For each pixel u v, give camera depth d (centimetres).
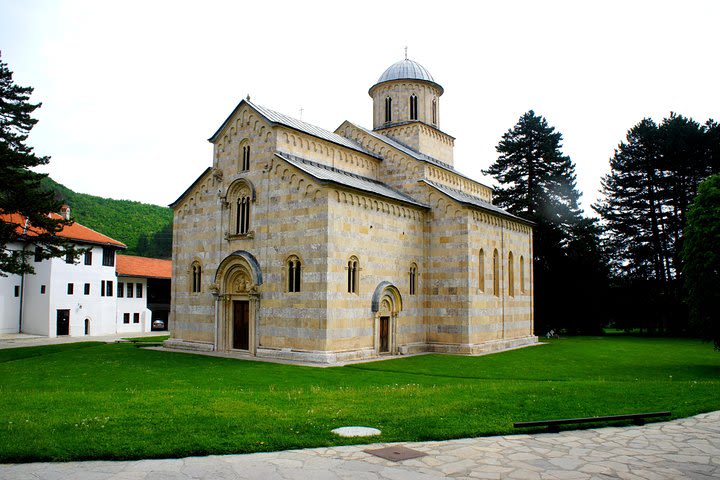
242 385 2516
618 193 7281
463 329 4116
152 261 8119
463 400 1909
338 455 1302
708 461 1284
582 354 4219
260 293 3791
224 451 1314
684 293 6625
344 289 3578
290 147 3962
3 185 3969
